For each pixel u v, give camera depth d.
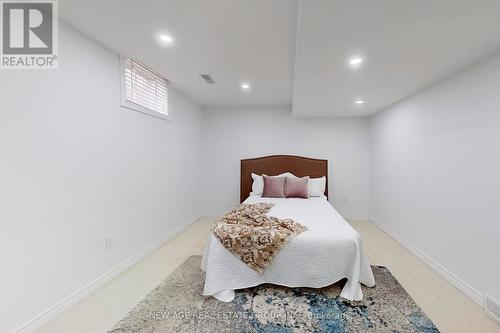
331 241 2.01
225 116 4.64
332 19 1.39
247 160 4.52
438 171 2.46
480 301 1.88
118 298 1.98
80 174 1.96
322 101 3.34
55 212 1.75
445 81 2.36
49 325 1.66
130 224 2.56
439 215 2.43
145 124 2.83
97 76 2.12
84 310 1.83
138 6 1.57
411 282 2.23
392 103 3.44
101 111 2.17
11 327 1.49
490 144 1.84
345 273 2.01
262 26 1.80
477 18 1.37
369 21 1.42
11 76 1.49
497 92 1.78
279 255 2.04
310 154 4.55
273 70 2.72
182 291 2.08
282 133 4.58
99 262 2.15
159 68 2.68
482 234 1.90
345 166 4.51
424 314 1.76
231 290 2.01
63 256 1.81
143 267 2.54
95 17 1.71
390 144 3.61
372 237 3.52
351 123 4.48
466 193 2.07
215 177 4.69
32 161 1.60
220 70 2.73
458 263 2.15
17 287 1.51
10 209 1.48
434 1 1.23
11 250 1.48
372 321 1.68
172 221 3.50
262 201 3.54
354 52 1.82
